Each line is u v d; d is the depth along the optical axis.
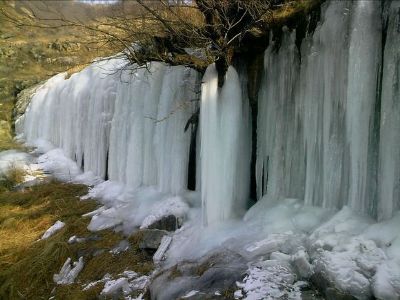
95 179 9.90
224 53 5.58
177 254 5.56
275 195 5.50
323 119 4.86
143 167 8.16
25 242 7.38
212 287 4.26
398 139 4.16
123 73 9.05
